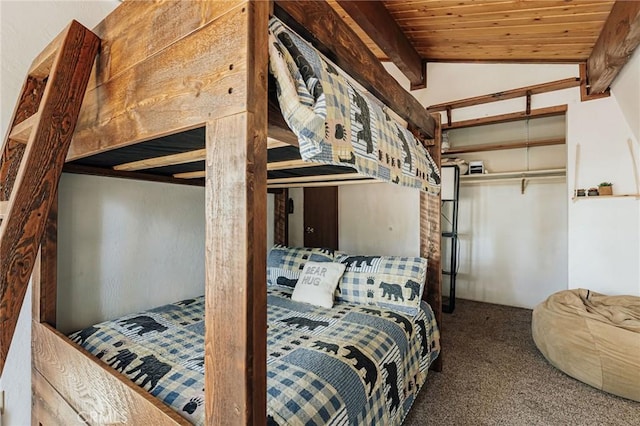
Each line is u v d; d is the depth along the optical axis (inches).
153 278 87.1
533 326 105.8
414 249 139.8
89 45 40.5
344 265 97.3
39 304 62.8
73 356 50.7
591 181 117.3
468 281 167.0
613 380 76.5
